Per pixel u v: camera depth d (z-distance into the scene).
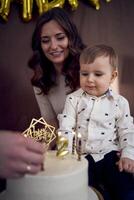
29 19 1.71
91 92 1.03
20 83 1.79
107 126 1.03
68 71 1.27
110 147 1.03
